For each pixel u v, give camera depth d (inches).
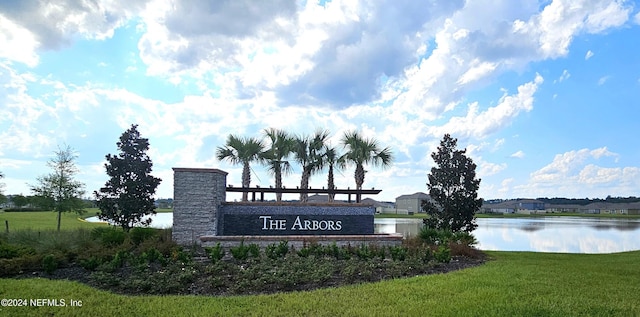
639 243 1002.1
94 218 1637.6
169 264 419.5
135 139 781.9
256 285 352.8
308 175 856.3
